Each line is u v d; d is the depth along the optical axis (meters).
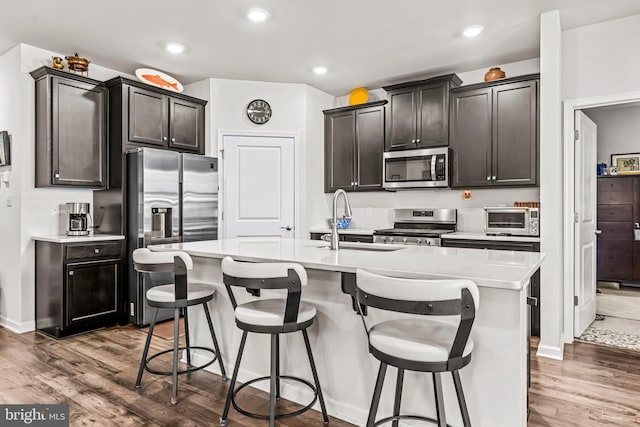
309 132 4.76
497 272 1.57
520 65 3.97
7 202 3.69
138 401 2.27
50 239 3.40
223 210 4.50
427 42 3.52
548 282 2.97
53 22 3.11
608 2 2.81
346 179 4.83
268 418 1.92
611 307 4.43
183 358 2.94
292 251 2.30
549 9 2.93
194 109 4.41
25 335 3.45
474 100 3.88
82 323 3.47
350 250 2.37
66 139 3.59
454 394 1.74
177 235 3.92
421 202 4.57
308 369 2.21
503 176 3.73
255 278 1.80
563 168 3.28
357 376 2.03
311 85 4.76
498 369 1.63
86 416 2.10
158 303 2.28
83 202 3.96
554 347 2.94
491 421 1.65
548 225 2.98
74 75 3.62
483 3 2.84
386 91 4.43
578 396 2.34
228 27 3.22
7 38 3.41
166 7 2.89
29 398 2.30
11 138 3.62
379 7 2.90
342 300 2.07
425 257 2.02
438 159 4.00
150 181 3.71
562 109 3.28
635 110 5.42
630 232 5.48
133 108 3.87
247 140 4.59
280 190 4.68
